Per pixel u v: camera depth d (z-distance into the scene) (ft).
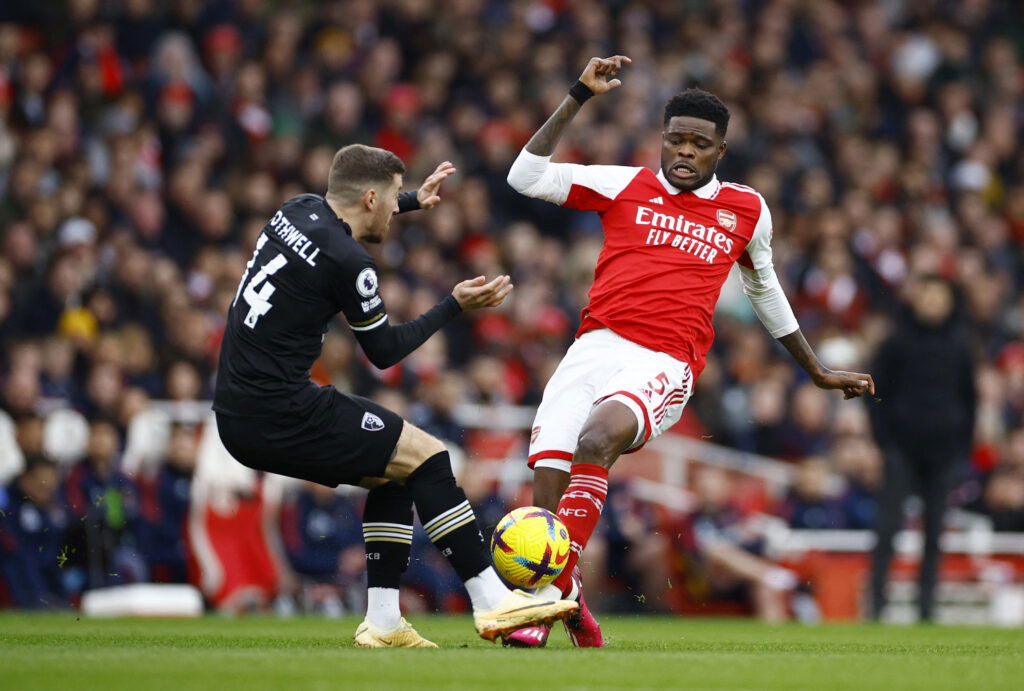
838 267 164.35
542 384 135.33
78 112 146.20
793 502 126.11
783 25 202.69
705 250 59.62
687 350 59.00
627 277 59.11
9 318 122.21
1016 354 162.40
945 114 203.41
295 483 108.88
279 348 53.16
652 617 111.34
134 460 104.58
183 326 120.78
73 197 131.75
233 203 143.74
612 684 38.50
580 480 54.95
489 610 53.88
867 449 127.95
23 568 99.71
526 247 150.71
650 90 181.68
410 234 149.07
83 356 116.88
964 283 170.40
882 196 187.93
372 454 54.08
